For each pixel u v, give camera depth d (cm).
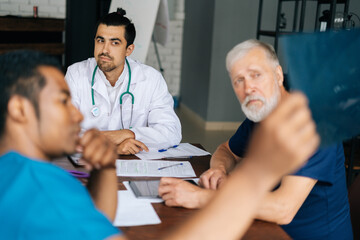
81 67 211
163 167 156
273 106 125
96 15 513
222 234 43
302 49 47
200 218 44
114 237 51
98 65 199
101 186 75
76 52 514
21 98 57
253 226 111
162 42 384
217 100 536
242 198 42
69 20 504
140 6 326
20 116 57
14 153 57
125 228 104
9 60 58
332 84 46
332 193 129
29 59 58
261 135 39
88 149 70
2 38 449
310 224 131
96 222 51
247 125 162
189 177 148
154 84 213
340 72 46
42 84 57
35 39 479
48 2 495
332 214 131
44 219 50
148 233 102
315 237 131
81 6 505
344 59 47
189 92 625
